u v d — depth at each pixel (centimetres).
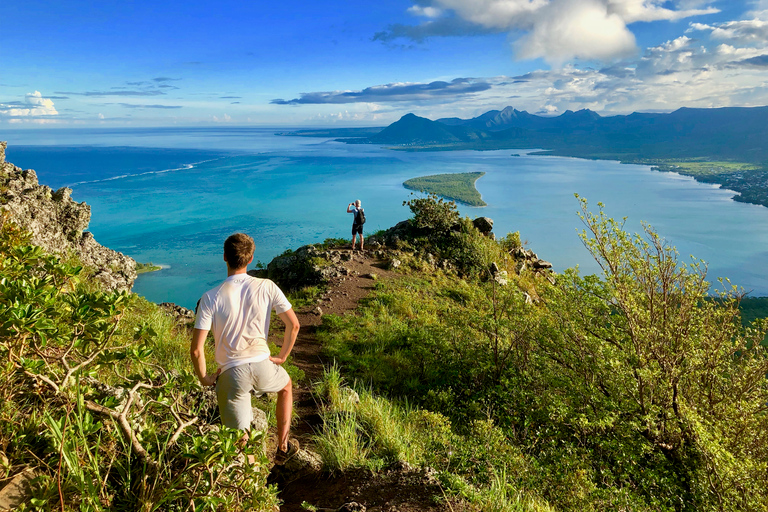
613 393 664
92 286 1056
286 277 1661
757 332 620
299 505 383
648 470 561
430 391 752
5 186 1236
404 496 371
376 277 1570
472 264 1878
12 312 225
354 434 483
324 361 912
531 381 743
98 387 305
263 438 266
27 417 254
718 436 566
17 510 196
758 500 488
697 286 651
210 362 705
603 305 759
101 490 220
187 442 279
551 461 556
